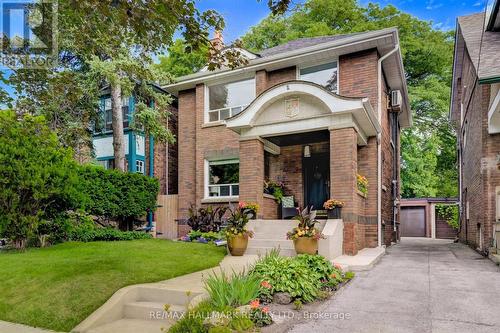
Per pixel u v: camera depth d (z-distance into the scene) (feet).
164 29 18.60
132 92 47.65
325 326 13.62
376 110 37.09
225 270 21.84
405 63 79.25
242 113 34.24
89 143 51.85
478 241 39.04
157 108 49.93
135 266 21.06
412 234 80.48
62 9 20.57
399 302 16.65
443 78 84.23
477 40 37.70
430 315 14.74
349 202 29.66
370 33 36.63
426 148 92.58
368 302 16.72
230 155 44.42
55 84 24.95
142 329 14.46
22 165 26.25
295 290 16.90
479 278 21.99
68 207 31.04
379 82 37.55
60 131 45.11
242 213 29.48
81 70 46.50
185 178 48.14
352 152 29.86
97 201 36.29
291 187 40.34
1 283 18.69
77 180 30.35
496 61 29.14
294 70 42.04
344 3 72.38
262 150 35.37
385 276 22.65
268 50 49.47
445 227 77.36
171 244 31.24
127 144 54.80
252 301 15.03
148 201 42.68
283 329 13.33
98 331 14.26
